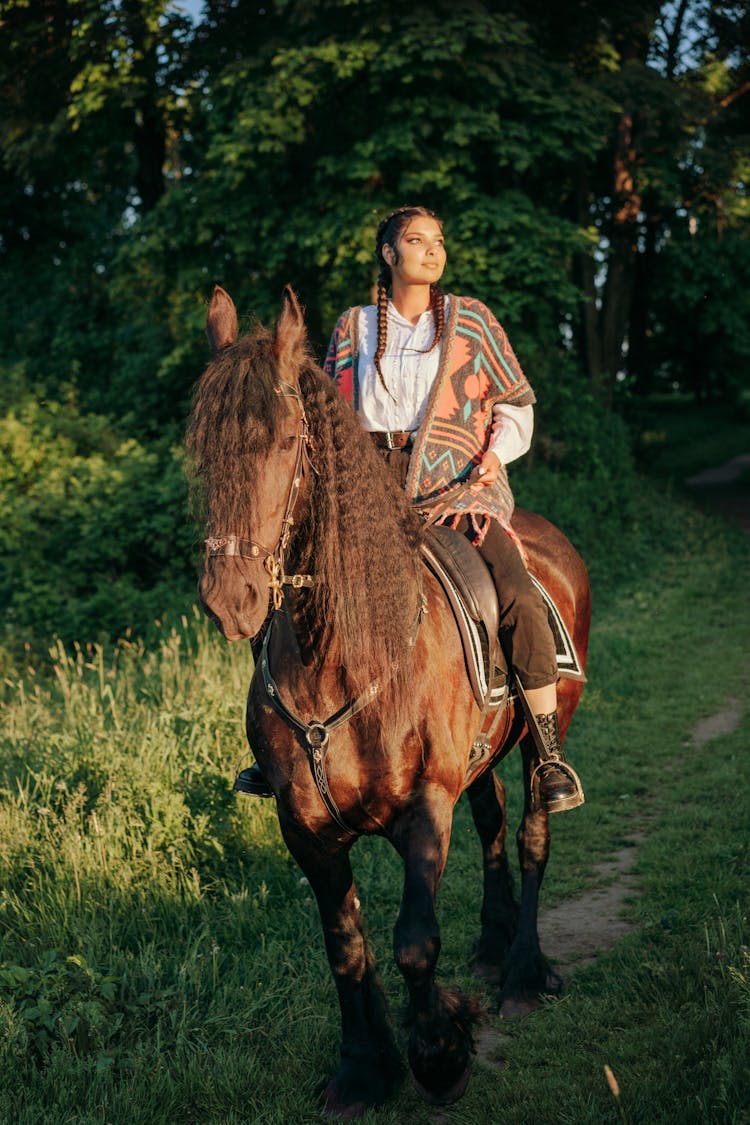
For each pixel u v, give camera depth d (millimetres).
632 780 6219
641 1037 3213
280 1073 3158
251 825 4797
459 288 13586
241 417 2344
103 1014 3391
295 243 13852
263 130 12586
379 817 2812
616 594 12297
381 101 13469
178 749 5402
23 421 13508
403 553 2732
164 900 4172
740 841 5004
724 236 19609
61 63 15188
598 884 4734
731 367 37344
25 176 16422
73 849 4305
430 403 3109
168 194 14273
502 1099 2980
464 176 14172
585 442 16203
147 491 11523
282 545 2426
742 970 3330
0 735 6180
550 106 13500
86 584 11516
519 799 5930
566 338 19344
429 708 2814
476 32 12523
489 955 3885
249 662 7152
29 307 19094
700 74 20125
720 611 11180
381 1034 3096
